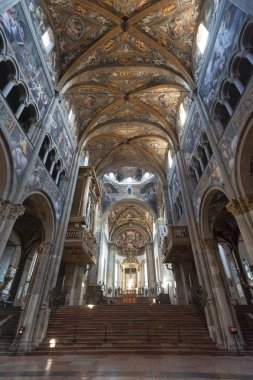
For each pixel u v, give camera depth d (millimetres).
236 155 8945
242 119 8570
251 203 8195
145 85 16984
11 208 8438
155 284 34125
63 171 15547
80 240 15641
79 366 6426
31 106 10914
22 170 9508
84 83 15922
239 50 8750
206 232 12734
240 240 18703
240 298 19719
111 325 11516
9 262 19000
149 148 24219
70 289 17516
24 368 6121
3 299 16672
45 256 12180
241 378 4930
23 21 9977
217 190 11609
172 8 12539
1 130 8172
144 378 4914
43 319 10805
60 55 14195
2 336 10570
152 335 10594
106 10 12539
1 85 9680
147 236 41125
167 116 18828
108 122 20219
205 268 12125
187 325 11602
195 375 5238
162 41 14031
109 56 14914
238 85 9000
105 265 34906
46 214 13016
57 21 12914
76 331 11039
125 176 36656
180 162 16781
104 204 33750
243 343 9414
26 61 10203
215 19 10734
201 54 12719
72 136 17156
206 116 11742
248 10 7324
